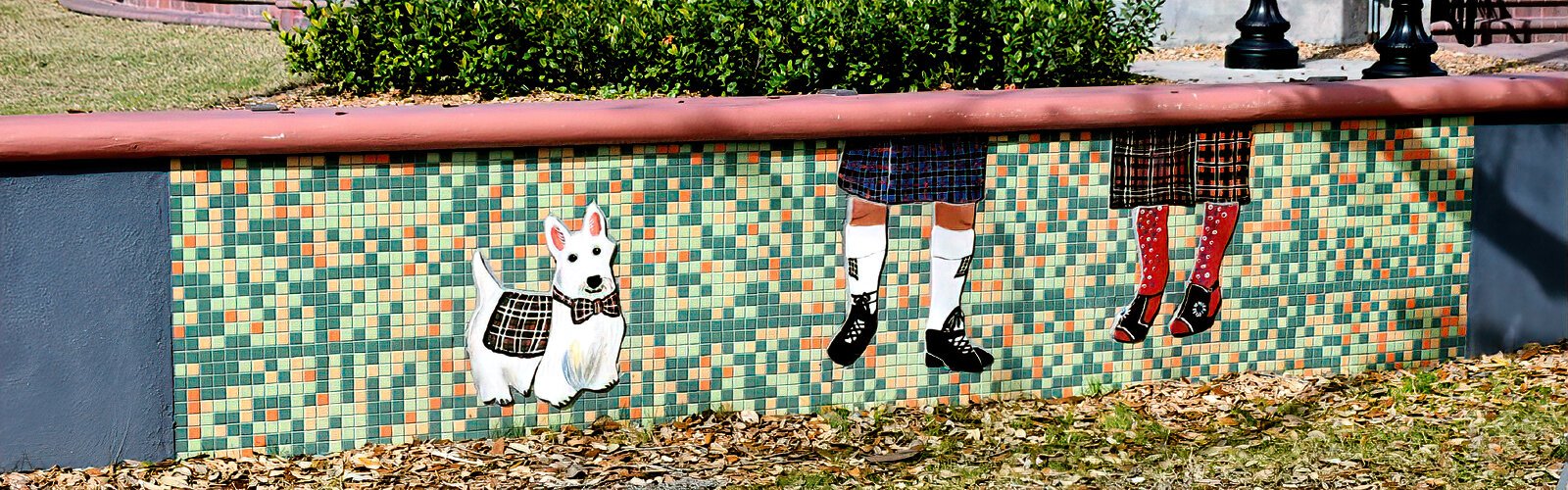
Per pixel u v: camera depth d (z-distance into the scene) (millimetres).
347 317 5793
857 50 9305
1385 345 6918
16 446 5594
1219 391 6605
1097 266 6465
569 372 6051
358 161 5664
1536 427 6055
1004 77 9648
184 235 5578
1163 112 6270
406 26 9523
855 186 6133
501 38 9367
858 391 6367
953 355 6406
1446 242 6887
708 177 5984
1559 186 6977
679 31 9250
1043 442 6051
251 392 5773
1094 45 9852
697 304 6102
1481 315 7027
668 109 5828
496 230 5844
